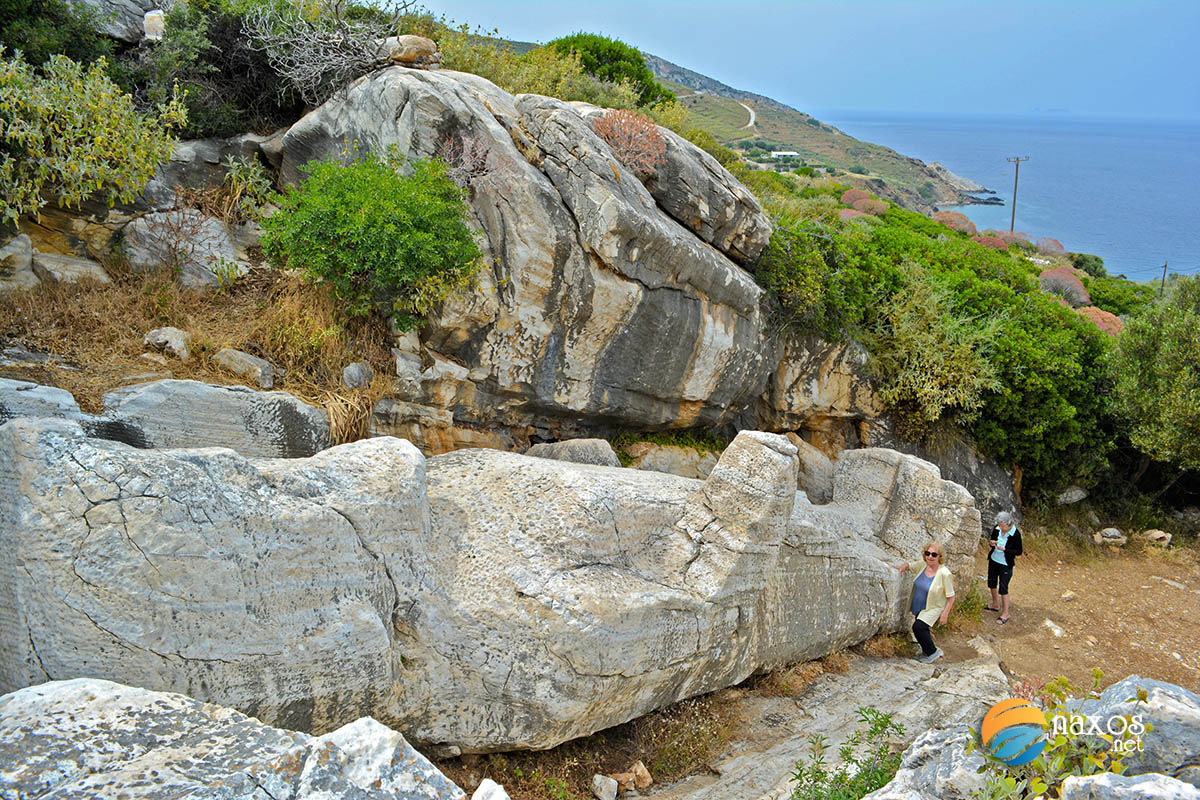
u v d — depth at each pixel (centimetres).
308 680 481
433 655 546
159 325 707
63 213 770
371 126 820
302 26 912
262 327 722
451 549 576
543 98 840
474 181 768
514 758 586
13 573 410
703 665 654
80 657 411
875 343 1176
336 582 502
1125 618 1067
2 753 329
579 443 817
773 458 644
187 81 935
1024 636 993
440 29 1187
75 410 540
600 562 606
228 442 614
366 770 353
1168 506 1429
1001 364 1224
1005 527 1012
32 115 720
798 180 2808
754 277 1022
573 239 785
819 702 734
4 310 654
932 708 725
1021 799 416
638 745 630
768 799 559
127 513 427
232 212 877
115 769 335
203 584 445
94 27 938
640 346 862
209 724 373
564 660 556
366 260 718
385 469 545
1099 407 1348
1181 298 1386
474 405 804
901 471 990
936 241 1537
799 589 767
